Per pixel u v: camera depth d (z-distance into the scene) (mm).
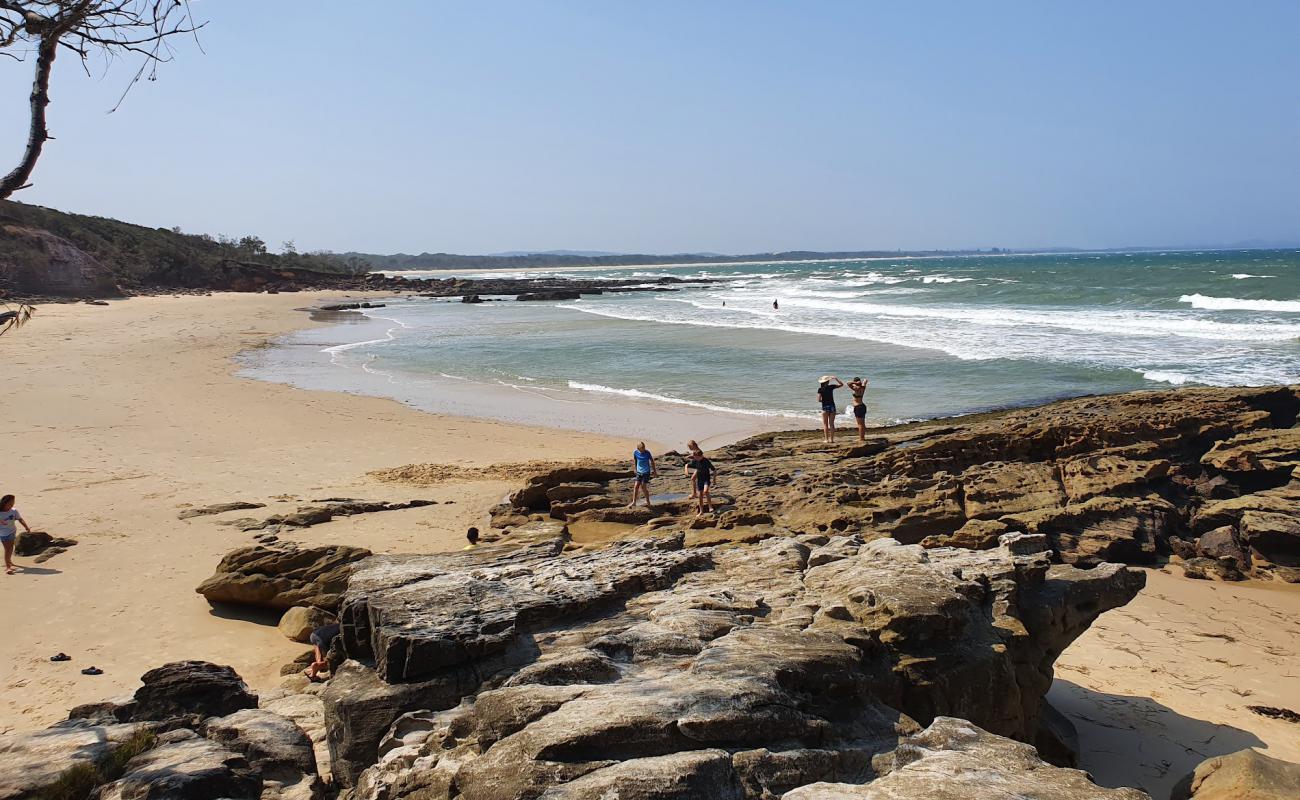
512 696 5891
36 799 5395
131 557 14148
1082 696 9836
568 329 53531
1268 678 10227
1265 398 17297
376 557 9211
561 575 8227
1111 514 14422
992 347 34750
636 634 6949
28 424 25047
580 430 25094
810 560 9148
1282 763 6633
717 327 49906
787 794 4797
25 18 4113
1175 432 16109
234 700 7359
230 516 16375
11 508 13625
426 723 6242
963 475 15234
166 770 5664
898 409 25203
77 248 82375
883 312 53156
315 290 112188
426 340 49594
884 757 5688
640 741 5281
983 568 8516
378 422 26562
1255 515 13984
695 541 13117
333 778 6562
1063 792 4758
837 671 6180
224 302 82938
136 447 22812
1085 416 17547
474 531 13445
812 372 32281
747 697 5609
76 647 10906
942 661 6898
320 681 9539
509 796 4836
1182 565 14023
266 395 31062
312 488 18938
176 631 11469
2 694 9539
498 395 30938
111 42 4266
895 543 9000
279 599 11961
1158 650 11062
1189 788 6859
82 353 40938
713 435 23766
